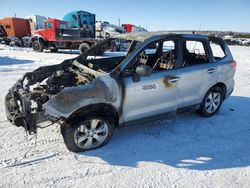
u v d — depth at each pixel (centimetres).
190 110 488
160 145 412
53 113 345
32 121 344
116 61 546
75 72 456
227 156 388
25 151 378
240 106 611
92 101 361
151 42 414
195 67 464
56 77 452
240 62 1446
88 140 380
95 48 520
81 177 325
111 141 416
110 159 367
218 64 501
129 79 386
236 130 479
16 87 409
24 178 317
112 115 388
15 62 1167
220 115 545
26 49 2073
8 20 2444
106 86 369
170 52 468
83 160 361
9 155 365
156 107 425
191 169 352
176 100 447
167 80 422
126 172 339
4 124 464
